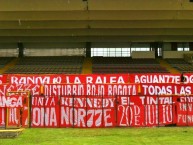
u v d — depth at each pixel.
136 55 43.72
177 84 20.20
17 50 44.50
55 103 19.58
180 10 31.42
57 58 43.66
